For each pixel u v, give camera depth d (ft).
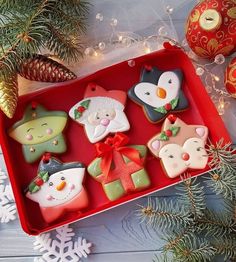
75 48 2.14
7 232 2.13
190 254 1.88
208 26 2.05
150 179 2.11
